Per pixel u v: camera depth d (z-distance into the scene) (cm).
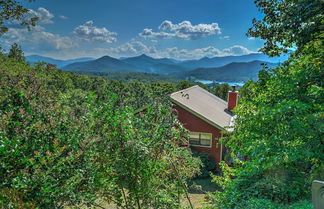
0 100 374
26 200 291
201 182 1175
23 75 495
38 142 338
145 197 446
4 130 317
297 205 426
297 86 537
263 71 693
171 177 517
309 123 439
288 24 793
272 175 521
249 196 507
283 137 446
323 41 706
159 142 438
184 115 1417
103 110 409
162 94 504
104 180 405
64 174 321
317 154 412
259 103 608
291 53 968
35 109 381
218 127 1334
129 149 404
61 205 324
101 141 397
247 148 573
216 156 1370
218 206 539
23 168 313
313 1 712
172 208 486
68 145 345
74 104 474
